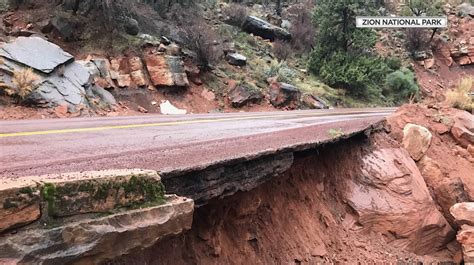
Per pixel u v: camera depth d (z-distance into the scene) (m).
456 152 12.34
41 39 14.18
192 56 19.88
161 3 22.77
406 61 37.75
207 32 21.05
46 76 13.15
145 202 3.05
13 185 2.39
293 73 25.86
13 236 2.30
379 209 9.18
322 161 9.03
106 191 2.79
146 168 4.15
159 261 4.32
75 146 5.79
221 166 4.77
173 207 3.19
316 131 9.01
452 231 9.71
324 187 8.83
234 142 6.64
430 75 37.91
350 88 28.50
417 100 31.84
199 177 4.50
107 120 10.15
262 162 5.71
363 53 30.53
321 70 28.47
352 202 9.07
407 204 9.55
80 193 2.64
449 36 42.34
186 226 3.32
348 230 8.63
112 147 5.84
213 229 5.37
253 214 6.24
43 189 2.47
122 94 16.00
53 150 5.36
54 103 12.62
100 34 17.53
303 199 7.89
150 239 2.99
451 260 9.30
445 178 11.31
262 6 34.41
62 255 2.46
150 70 17.62
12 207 2.31
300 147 6.76
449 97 14.92
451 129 12.86
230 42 24.66
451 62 40.47
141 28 19.80
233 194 5.27
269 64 25.69
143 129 8.42
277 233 6.69
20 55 13.08
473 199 11.06
